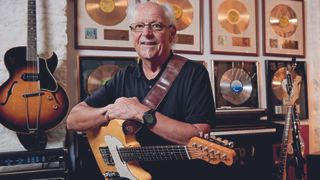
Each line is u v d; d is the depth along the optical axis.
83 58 2.49
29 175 1.91
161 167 1.51
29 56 2.08
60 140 2.27
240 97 2.95
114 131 1.49
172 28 1.54
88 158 2.11
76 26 2.48
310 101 3.28
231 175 2.26
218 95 2.87
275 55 3.13
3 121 2.04
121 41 2.60
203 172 2.06
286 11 3.19
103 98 1.65
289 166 2.58
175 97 1.46
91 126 1.56
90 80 2.51
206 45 2.88
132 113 1.39
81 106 1.61
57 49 2.30
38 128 2.11
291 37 3.21
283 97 2.97
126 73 1.64
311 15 3.27
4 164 1.91
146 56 1.47
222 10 2.93
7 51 2.05
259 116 2.69
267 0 3.10
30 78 2.09
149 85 1.54
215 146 1.19
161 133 1.35
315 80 3.26
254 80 3.03
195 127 1.35
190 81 1.44
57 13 2.31
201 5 2.85
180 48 2.76
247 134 2.45
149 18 1.45
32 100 2.10
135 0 2.64
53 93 2.14
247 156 2.44
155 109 1.47
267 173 2.51
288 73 2.63
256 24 3.06
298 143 2.52
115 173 1.54
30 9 2.09
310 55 3.28
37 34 2.25
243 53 3.00
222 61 2.91
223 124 2.54
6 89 2.05
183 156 1.30
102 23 2.55
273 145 2.62
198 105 1.39
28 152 1.96
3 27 2.20
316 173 2.71
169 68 1.51
